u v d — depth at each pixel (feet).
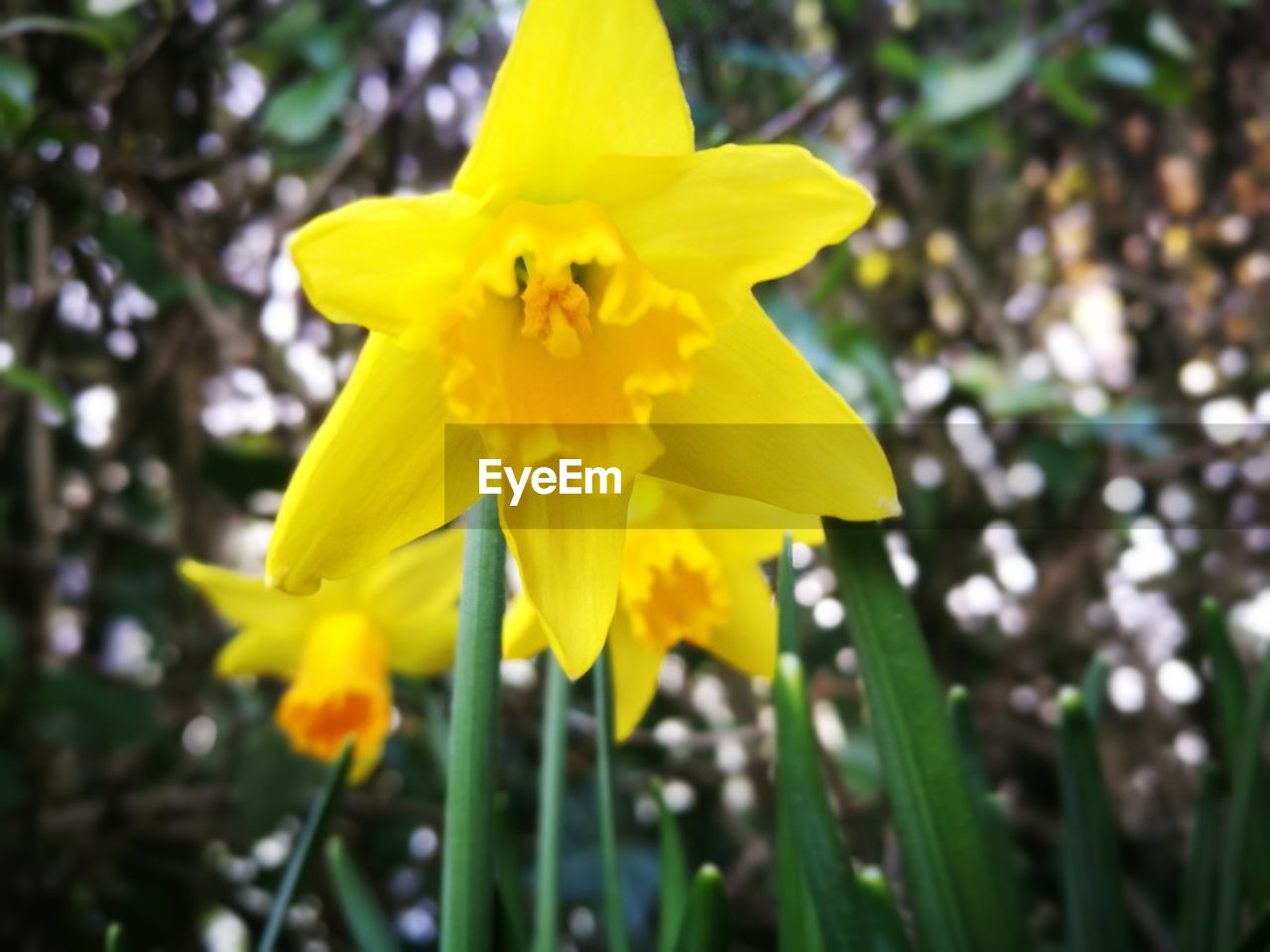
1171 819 1.37
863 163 1.28
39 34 0.96
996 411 1.11
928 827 0.41
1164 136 1.59
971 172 1.58
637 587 0.55
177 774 1.32
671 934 0.57
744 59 1.06
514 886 0.57
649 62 0.40
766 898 1.26
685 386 0.42
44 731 1.12
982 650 1.46
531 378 0.45
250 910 1.28
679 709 1.40
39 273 1.04
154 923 1.31
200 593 1.28
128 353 1.22
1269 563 1.47
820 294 1.11
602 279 0.47
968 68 1.14
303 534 0.41
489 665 0.39
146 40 1.06
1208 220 1.59
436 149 1.29
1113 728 1.44
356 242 0.40
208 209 1.23
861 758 1.08
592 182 0.42
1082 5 1.16
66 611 1.39
